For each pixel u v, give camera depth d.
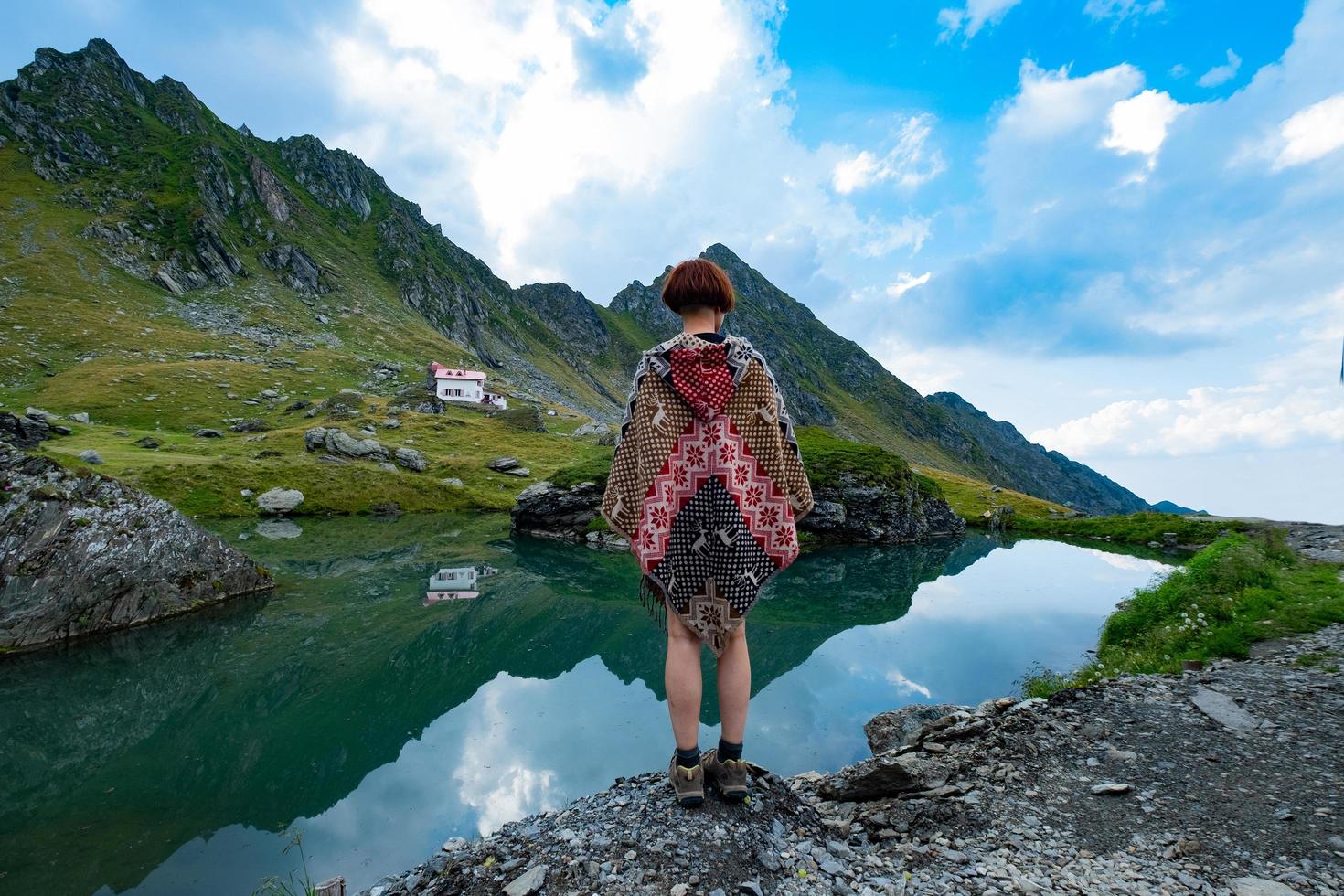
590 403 181.50
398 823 8.32
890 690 13.62
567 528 39.25
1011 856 3.69
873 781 5.05
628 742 10.93
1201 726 5.70
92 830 8.11
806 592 26.86
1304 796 4.21
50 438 53.00
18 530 15.53
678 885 2.94
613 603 23.20
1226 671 7.56
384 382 109.38
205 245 146.25
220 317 127.25
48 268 116.81
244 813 8.59
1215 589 13.10
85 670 14.29
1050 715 6.18
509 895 2.97
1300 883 3.24
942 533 50.66
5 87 159.38
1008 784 4.81
